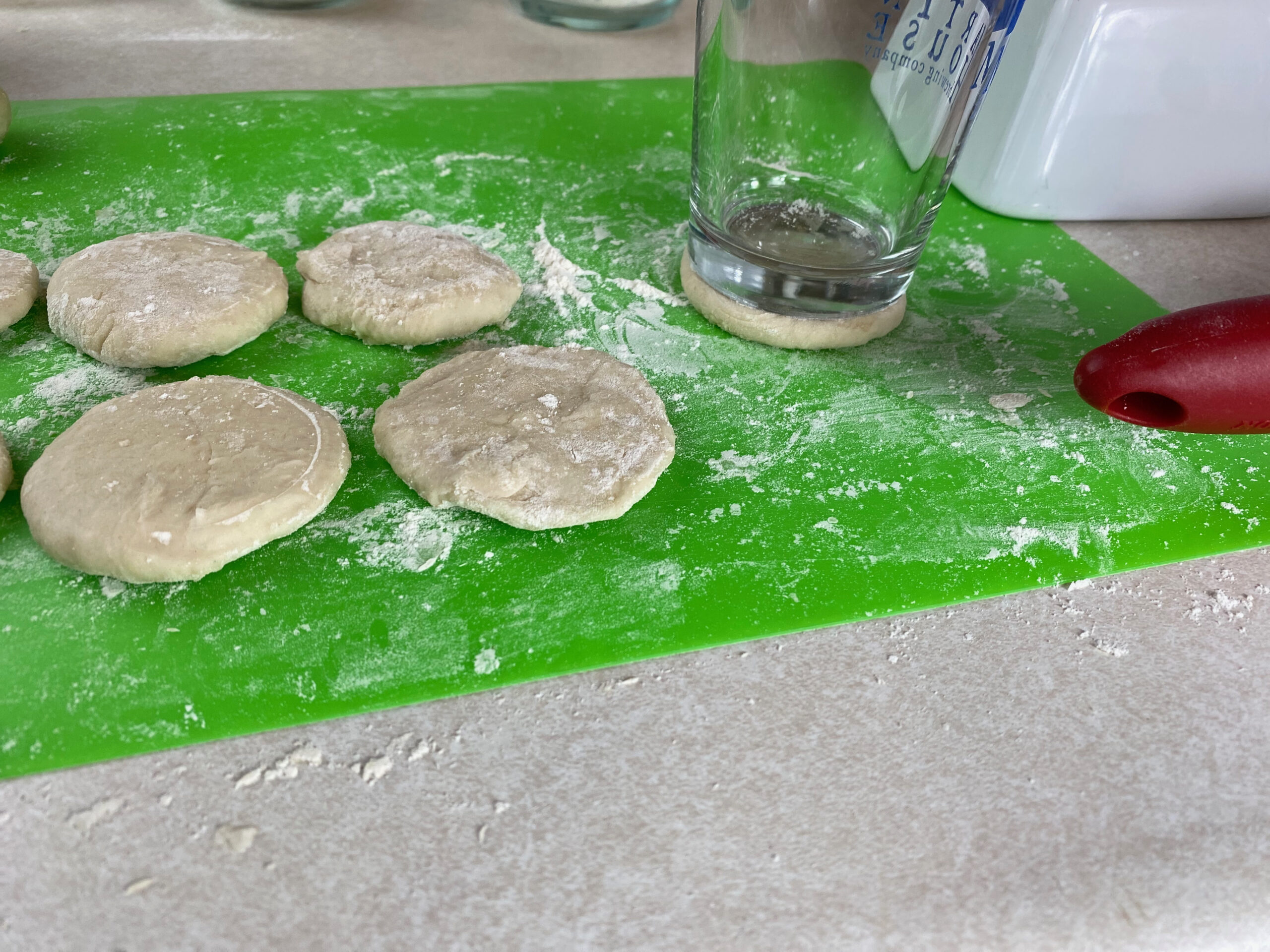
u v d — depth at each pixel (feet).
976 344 2.61
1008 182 3.11
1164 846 1.49
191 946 1.26
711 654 1.74
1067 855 1.47
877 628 1.82
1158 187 3.15
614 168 3.25
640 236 2.93
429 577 1.82
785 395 2.38
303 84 3.60
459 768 1.51
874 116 2.57
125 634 1.66
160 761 1.48
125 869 1.34
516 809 1.46
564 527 1.94
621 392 2.22
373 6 4.42
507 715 1.60
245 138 3.15
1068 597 1.92
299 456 1.94
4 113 2.93
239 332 2.30
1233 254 3.15
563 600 1.80
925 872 1.43
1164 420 2.11
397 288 2.41
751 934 1.33
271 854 1.37
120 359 2.19
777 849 1.44
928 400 2.40
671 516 2.00
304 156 3.11
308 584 1.78
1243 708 1.73
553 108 3.56
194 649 1.65
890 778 1.55
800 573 1.90
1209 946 1.39
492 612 1.77
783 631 1.79
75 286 2.29
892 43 2.43
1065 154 3.01
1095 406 2.11
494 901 1.34
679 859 1.41
